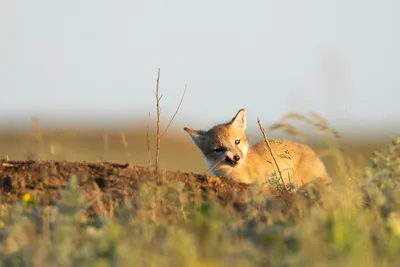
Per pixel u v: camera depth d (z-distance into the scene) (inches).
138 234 504.4
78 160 864.9
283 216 577.9
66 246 447.8
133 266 426.3
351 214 521.0
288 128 665.0
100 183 693.3
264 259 437.4
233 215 571.5
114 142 1651.1
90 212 624.1
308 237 439.2
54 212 554.9
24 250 479.2
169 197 608.1
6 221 571.2
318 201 607.8
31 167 721.6
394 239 470.0
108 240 453.7
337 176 681.6
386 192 563.2
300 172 938.7
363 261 438.6
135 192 653.3
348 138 657.6
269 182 760.3
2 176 709.9
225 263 440.1
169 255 447.2
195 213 560.1
